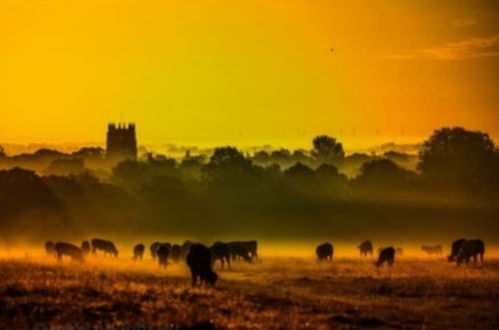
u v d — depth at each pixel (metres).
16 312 144.75
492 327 152.62
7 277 190.00
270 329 133.38
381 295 196.38
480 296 193.75
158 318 141.50
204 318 139.88
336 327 140.50
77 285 173.00
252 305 158.25
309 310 158.12
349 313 158.25
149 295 164.25
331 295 195.12
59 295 160.50
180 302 157.25
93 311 146.12
